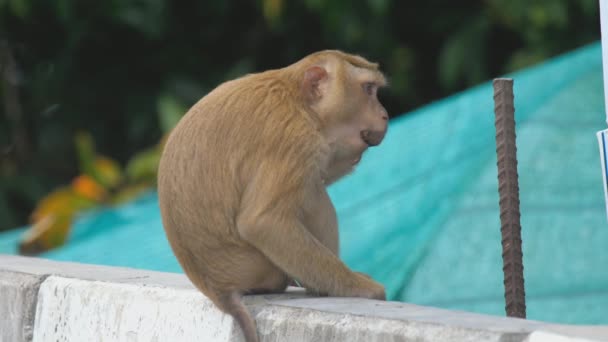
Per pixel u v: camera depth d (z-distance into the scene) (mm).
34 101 46938
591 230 20547
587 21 40531
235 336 12883
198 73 46781
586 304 19531
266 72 14742
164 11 45250
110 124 46969
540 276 19750
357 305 12406
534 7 39719
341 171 15398
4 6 43906
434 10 44969
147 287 14234
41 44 47125
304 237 13750
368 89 15289
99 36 45844
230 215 13875
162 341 13758
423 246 19859
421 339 10875
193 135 14047
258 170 13805
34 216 33781
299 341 12164
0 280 16312
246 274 13930
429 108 25141
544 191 21141
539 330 10352
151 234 24562
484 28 42188
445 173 21891
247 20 47031
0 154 45531
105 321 14531
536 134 22359
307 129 14102
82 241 26703
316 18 45312
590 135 22297
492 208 20500
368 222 21469
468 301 19047
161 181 14219
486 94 24500
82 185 33812
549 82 24609
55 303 15336
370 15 43312
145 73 46969
